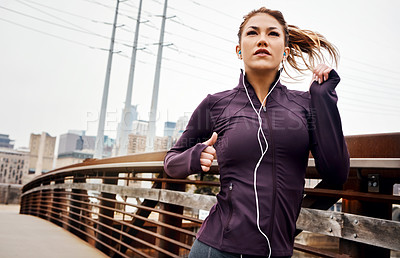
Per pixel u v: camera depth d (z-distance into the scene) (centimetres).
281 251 91
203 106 114
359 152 136
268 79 104
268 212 90
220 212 100
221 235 95
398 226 117
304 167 98
